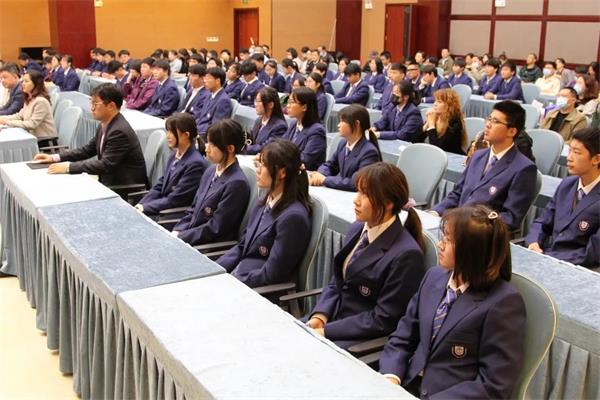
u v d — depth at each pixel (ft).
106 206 9.56
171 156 11.93
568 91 16.30
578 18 34.30
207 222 9.80
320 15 46.85
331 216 9.59
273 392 4.74
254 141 15.83
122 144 12.42
